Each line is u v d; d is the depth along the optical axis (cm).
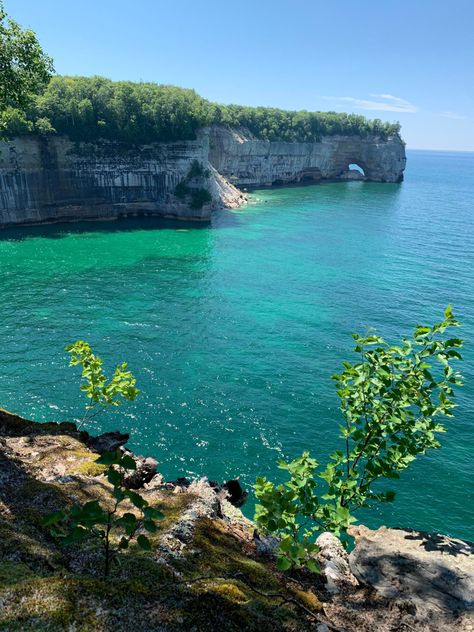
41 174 10875
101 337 5394
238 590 903
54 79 11525
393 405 1129
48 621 717
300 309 6544
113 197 12094
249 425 3888
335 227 12294
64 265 8212
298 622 879
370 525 2909
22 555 900
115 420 3869
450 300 7056
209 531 1154
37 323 5703
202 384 4469
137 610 786
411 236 11556
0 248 9062
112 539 1040
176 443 3641
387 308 6662
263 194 17262
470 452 3600
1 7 2952
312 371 4781
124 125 11794
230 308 6512
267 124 19025
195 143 12512
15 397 4091
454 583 1038
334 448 3647
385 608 1011
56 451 1595
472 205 17638
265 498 941
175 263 8669
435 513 3030
